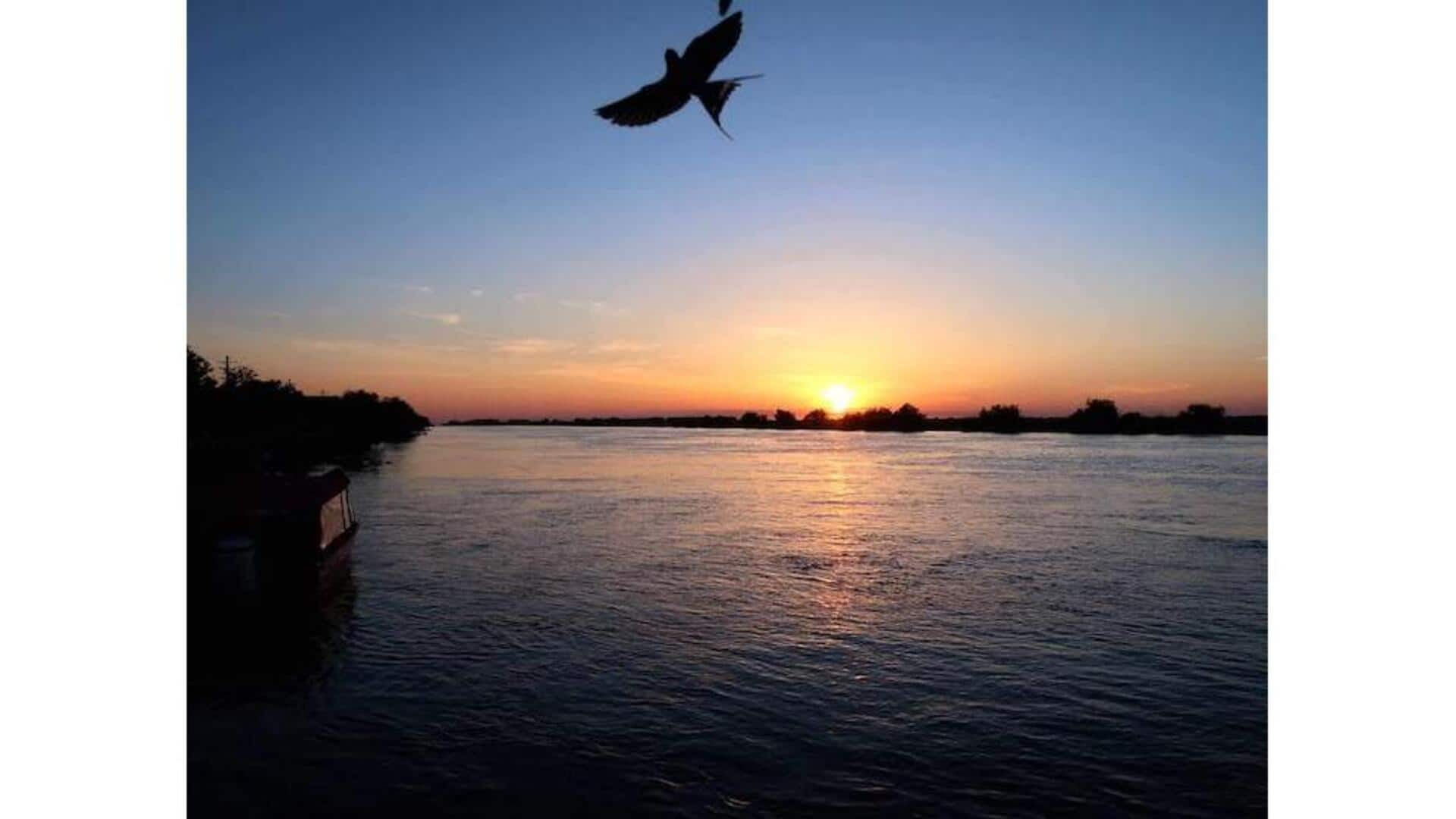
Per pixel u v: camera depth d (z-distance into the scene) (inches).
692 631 904.9
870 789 552.7
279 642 840.3
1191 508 1975.9
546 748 606.2
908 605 1029.2
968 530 1640.0
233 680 732.7
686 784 556.4
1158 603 1046.4
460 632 886.4
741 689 730.8
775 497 2231.8
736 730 643.5
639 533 1579.7
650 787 551.2
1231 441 6274.6
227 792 536.7
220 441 2110.0
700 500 2142.0
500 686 729.6
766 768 581.0
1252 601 1052.5
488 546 1414.9
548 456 4288.9
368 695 701.3
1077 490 2404.0
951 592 1098.7
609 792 543.5
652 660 805.2
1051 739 633.0
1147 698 717.9
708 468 3390.7
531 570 1215.6
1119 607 1021.8
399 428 6466.5
